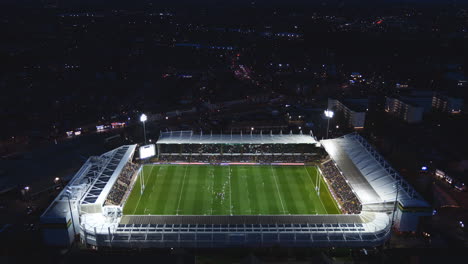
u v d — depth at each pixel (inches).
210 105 7500.0
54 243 3048.7
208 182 4237.2
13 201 3870.6
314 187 4109.3
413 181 4313.5
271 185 4160.9
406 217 3211.1
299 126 6392.7
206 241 2910.9
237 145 4950.8
